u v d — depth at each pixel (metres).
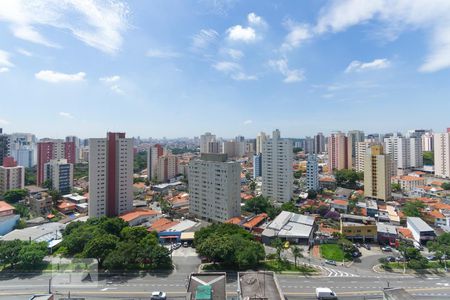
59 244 100.38
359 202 161.38
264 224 133.25
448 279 80.06
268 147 181.50
